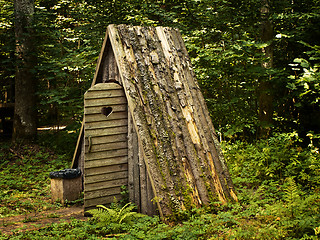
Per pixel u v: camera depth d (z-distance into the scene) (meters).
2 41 13.61
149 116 5.47
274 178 7.24
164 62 6.00
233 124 10.42
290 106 11.45
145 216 5.23
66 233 4.70
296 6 10.56
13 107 14.11
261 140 9.29
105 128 5.85
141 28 6.16
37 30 11.73
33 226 5.03
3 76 16.39
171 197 5.11
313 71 7.36
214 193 5.49
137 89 5.59
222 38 10.40
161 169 5.20
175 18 10.98
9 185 8.18
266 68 9.39
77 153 7.18
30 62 12.19
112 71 6.18
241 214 5.10
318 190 6.04
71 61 10.93
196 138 5.69
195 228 4.57
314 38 10.23
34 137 12.32
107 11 11.59
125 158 5.96
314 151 8.20
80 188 7.07
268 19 10.07
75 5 13.37
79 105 11.67
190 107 5.88
